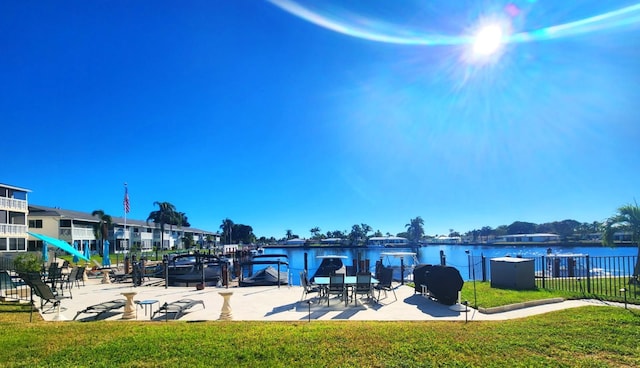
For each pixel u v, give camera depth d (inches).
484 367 237.0
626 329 313.3
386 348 275.1
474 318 397.1
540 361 244.8
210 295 579.8
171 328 347.3
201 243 4293.8
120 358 262.4
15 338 312.8
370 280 501.4
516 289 550.3
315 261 2422.5
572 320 350.0
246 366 246.2
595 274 765.3
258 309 462.9
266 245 4980.3
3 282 622.2
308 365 245.8
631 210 709.9
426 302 500.4
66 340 306.0
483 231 6628.9
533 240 4958.2
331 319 402.6
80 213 2620.6
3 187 1612.9
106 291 646.5
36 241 1929.1
